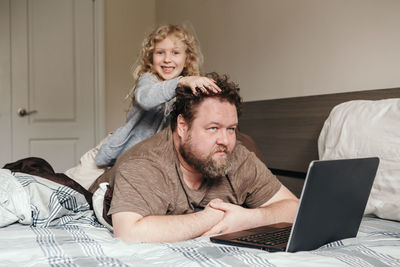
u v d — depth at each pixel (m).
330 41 2.22
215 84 1.33
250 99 2.90
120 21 4.15
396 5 1.86
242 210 1.35
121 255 1.05
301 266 0.91
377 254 1.03
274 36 2.64
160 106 2.00
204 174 1.34
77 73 3.94
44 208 1.50
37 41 3.80
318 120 2.15
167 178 1.36
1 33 3.70
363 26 2.03
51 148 3.88
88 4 3.95
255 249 1.10
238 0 2.99
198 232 1.25
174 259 0.98
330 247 1.12
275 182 1.57
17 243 1.17
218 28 3.25
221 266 0.92
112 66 4.12
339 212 1.13
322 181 1.02
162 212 1.34
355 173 1.11
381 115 1.60
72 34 3.91
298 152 2.27
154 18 4.33
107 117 4.10
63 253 1.04
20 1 3.74
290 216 1.45
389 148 1.50
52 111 3.87
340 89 2.17
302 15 2.40
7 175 1.56
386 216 1.48
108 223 1.43
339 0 2.15
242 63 2.97
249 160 1.54
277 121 2.44
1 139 3.74
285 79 2.56
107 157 2.05
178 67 2.12
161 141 1.41
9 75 3.74
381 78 1.94
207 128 1.29
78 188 1.71
